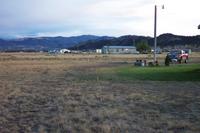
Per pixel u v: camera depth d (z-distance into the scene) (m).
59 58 90.62
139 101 15.84
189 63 49.81
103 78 28.38
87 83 24.73
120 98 16.88
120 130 10.23
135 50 177.62
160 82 24.12
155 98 16.64
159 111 13.25
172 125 10.78
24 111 13.71
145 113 12.84
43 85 24.02
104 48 180.50
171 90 19.61
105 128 10.41
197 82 23.55
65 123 11.26
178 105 14.52
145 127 10.60
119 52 174.88
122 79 26.95
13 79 29.45
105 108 14.02
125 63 56.94
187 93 18.19
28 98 17.52
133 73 32.25
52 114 12.91
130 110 13.53
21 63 63.25
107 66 48.00
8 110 13.96
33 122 11.55
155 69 36.34
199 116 12.13
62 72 37.84
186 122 11.17
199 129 10.27
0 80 28.47
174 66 40.78
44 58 90.94
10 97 17.97
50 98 17.36
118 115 12.48
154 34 46.12
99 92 19.36
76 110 13.67
